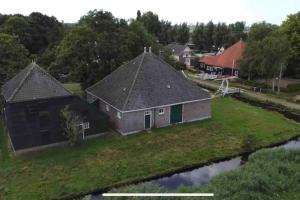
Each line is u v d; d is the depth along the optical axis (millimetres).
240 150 26734
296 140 29750
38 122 25750
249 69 49250
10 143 27391
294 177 19797
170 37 95188
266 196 17656
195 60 70500
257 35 51781
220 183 19422
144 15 86062
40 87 25953
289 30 54594
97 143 27109
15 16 60062
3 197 19406
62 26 67000
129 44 39688
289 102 41688
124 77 32500
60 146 26516
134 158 24656
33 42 60906
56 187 20594
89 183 21203
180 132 29750
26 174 22000
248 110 37312
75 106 27000
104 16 39406
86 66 37531
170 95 31188
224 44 88062
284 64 46531
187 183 21953
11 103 24438
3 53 36688
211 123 32219
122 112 28188
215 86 50812
